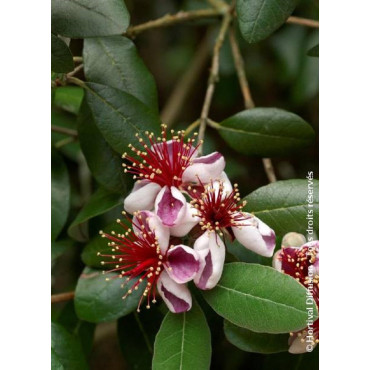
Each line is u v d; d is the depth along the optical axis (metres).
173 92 0.73
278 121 0.57
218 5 0.62
